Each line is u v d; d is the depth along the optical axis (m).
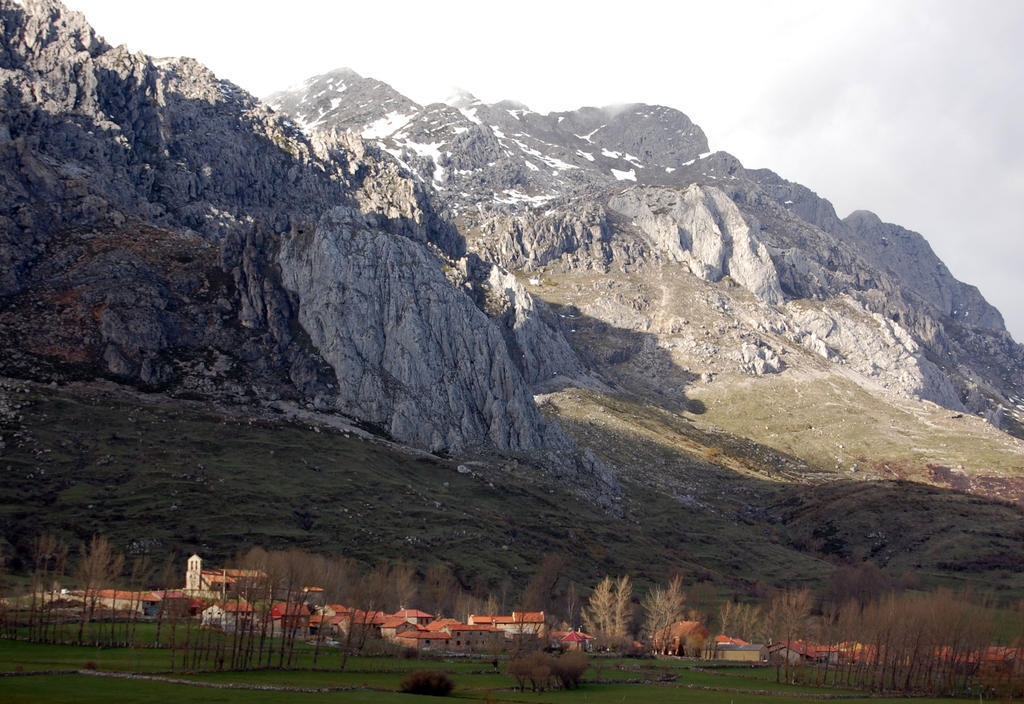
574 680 159.25
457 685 154.25
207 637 163.75
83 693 114.94
